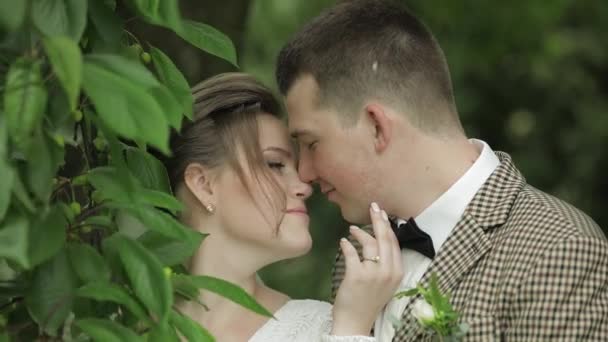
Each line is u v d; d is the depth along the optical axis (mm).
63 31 3057
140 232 5059
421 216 4434
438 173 4414
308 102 4469
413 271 4414
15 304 3721
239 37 6410
